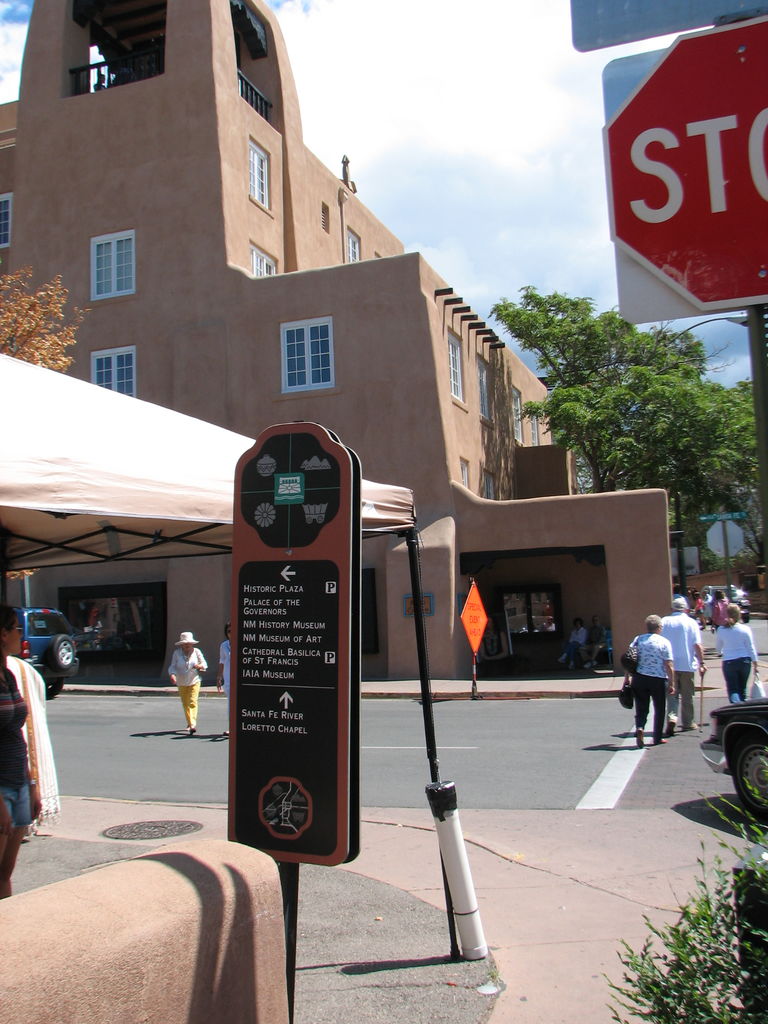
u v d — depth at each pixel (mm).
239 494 4469
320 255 31938
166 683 24719
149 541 7129
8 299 19609
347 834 4059
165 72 27125
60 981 2289
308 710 4207
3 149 30906
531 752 12445
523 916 6145
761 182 2463
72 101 28031
